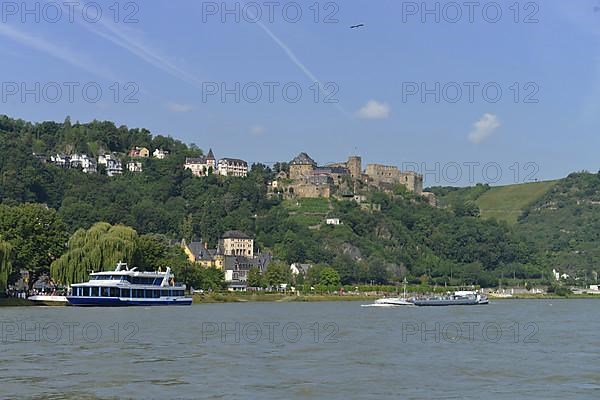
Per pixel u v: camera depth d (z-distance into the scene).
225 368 88.31
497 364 94.88
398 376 84.62
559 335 138.00
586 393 76.06
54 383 77.88
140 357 96.38
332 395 73.56
